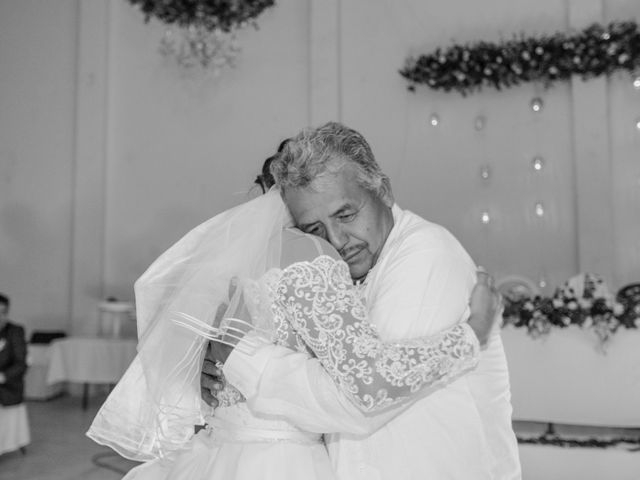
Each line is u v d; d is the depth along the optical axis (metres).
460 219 7.86
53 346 7.34
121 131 8.98
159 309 1.50
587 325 3.96
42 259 8.93
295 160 1.42
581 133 7.52
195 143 8.77
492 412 1.48
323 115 8.28
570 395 4.04
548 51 7.25
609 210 7.39
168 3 6.90
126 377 1.52
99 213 8.78
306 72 8.53
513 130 7.80
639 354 3.96
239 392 1.41
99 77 8.91
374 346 1.26
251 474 1.34
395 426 1.40
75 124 8.98
